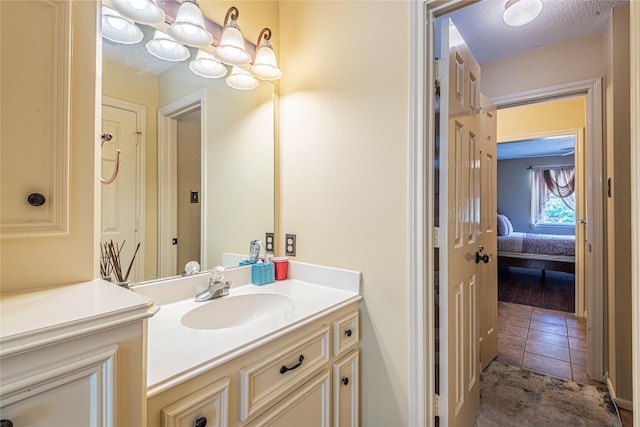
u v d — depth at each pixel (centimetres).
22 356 43
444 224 124
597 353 202
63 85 70
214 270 129
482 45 216
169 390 69
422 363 122
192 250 133
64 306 55
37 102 66
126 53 111
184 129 130
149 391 64
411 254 124
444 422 124
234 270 142
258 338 90
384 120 131
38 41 67
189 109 131
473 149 164
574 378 205
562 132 312
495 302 235
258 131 159
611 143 181
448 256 124
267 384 92
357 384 131
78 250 73
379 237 133
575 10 178
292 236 163
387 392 131
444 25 125
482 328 212
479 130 185
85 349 49
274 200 167
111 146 108
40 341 44
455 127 133
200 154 136
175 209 126
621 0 169
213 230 141
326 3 150
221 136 143
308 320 106
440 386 126
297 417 101
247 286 145
